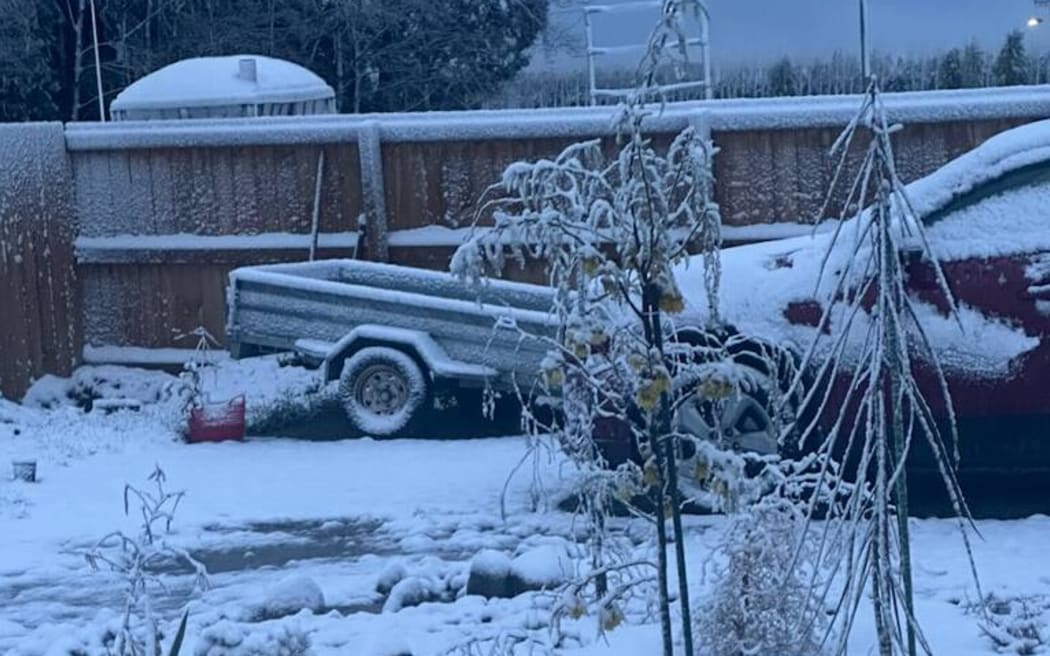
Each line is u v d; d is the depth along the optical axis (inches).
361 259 562.6
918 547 297.7
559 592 221.0
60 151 577.6
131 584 193.9
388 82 962.7
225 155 572.4
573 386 201.9
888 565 165.3
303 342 483.5
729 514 198.4
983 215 323.3
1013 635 235.0
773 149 534.3
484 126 548.7
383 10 924.6
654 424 185.3
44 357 561.0
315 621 261.6
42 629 269.3
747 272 330.0
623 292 178.2
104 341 591.2
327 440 468.1
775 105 528.7
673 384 187.5
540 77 998.4
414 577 281.9
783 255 332.8
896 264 165.8
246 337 492.4
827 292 319.0
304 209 569.3
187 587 302.2
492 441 451.5
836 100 527.2
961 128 523.8
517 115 547.2
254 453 446.6
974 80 875.4
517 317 442.0
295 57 941.2
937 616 246.2
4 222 535.8
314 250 564.1
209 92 647.1
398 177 561.0
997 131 521.3
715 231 183.9
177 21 920.3
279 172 569.6
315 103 707.4
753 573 207.3
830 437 167.0
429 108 970.1
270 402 523.5
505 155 552.1
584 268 176.7
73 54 893.2
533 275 547.5
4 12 841.5
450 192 558.3
